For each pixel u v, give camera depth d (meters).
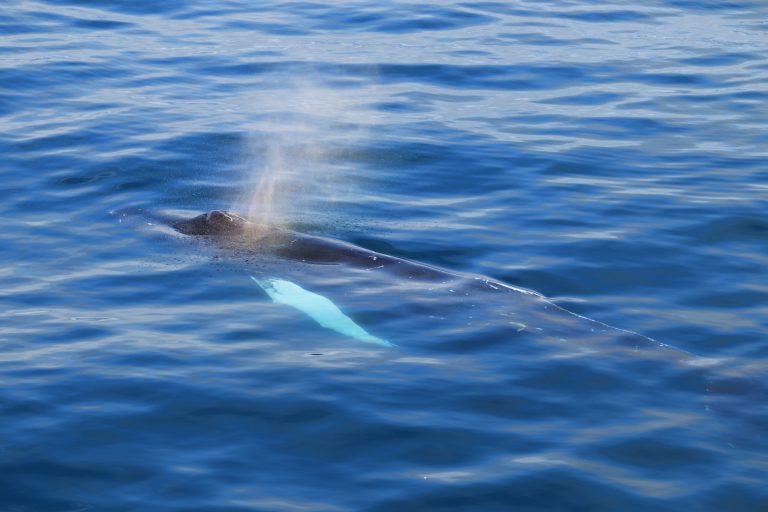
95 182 68.62
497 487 36.34
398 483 36.56
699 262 56.72
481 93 91.19
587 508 35.28
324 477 36.94
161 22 113.38
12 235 59.84
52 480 36.66
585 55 103.44
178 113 83.88
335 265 56.03
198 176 70.25
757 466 37.50
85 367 44.78
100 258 57.00
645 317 50.16
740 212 63.78
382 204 65.69
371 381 43.72
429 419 40.78
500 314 50.12
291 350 46.66
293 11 119.06
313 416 40.94
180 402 41.91
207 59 99.94
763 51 105.56
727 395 42.62
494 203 65.94
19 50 99.44
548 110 86.50
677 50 105.88
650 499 35.62
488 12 120.00
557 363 45.41
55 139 76.44
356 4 122.25
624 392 42.94
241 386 43.22
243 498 35.62
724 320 49.75
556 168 72.38
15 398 42.00
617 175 71.12
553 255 57.56
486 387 43.34
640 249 58.31
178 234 60.06
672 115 85.38
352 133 79.62
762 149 76.88
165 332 48.34
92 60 97.62
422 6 121.62
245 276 54.88
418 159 74.12
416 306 51.22
